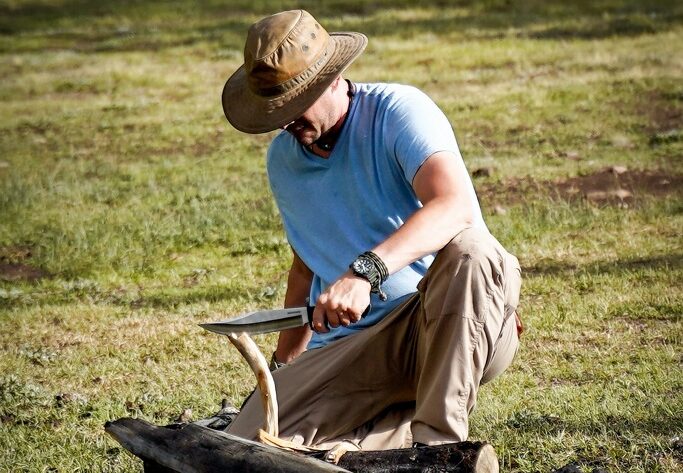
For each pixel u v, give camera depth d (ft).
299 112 27.32
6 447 39.37
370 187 28.58
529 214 78.43
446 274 25.49
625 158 95.96
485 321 25.31
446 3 201.77
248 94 28.45
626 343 49.32
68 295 68.08
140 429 25.85
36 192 95.86
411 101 28.09
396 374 28.19
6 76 160.25
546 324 52.85
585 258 66.28
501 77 138.72
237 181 98.89
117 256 76.74
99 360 52.49
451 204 25.89
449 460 22.72
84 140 122.01
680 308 53.83
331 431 28.58
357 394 28.50
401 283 28.35
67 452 38.34
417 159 26.78
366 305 25.00
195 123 127.44
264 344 53.06
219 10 211.82
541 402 40.57
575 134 107.86
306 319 25.95
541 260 66.74
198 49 175.52
